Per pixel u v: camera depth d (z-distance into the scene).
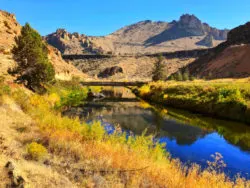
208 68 152.00
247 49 140.12
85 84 73.25
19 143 10.27
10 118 14.53
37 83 33.22
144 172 9.62
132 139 15.17
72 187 7.05
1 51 46.22
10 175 6.35
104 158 10.03
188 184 9.32
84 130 14.12
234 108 32.44
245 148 20.30
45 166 8.24
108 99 57.72
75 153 10.45
